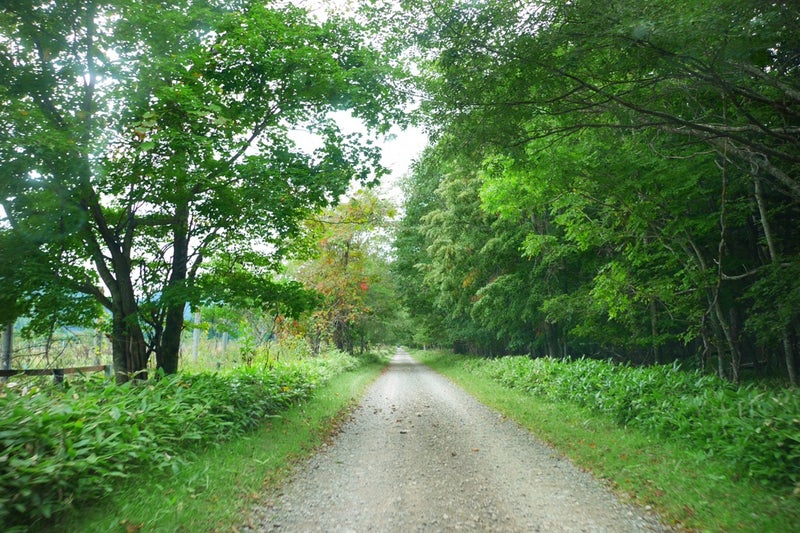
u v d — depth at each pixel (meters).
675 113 9.39
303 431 8.69
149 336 10.97
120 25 8.65
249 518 4.63
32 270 8.05
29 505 3.99
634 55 5.95
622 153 10.00
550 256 17.30
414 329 48.62
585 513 4.80
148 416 6.27
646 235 12.38
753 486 5.29
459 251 21.67
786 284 9.32
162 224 10.52
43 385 7.44
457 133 7.79
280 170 9.99
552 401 12.43
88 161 7.93
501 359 22.20
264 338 18.75
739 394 7.56
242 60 10.23
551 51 6.21
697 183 11.23
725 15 5.05
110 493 4.74
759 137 9.24
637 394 9.47
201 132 9.59
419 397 15.34
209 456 6.44
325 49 10.51
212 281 10.67
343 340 31.25
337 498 5.30
